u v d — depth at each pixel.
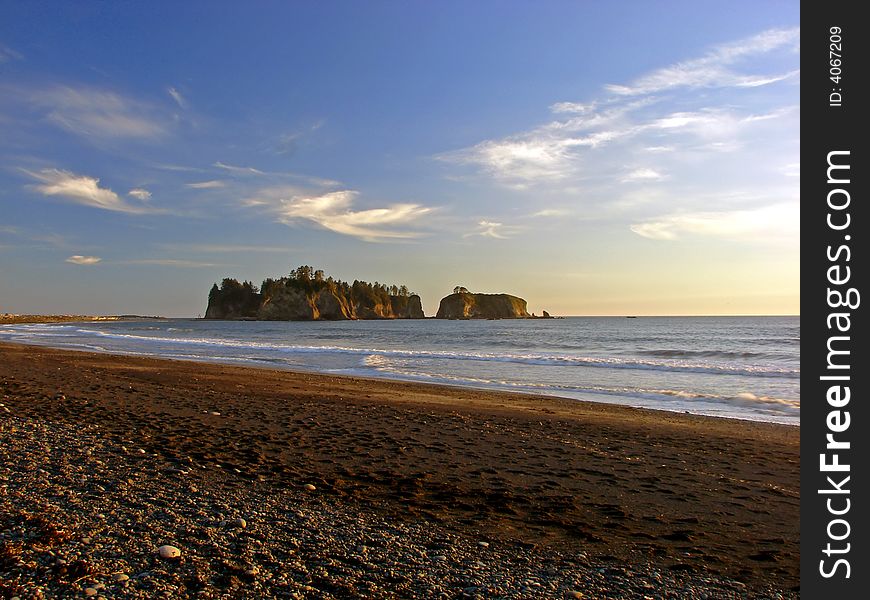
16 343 44.56
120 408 12.27
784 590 4.72
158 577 4.34
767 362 30.41
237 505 6.18
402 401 15.66
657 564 5.18
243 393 16.05
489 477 7.96
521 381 22.11
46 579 4.19
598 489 7.58
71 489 6.34
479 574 4.78
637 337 60.75
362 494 6.92
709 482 8.09
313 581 4.47
